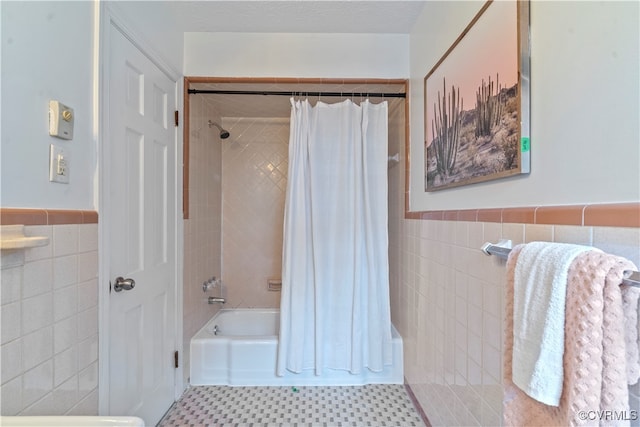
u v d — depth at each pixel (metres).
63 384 0.98
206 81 2.01
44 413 0.91
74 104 1.04
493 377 1.05
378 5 1.73
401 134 2.12
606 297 0.54
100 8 1.17
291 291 2.02
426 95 1.68
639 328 0.58
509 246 0.94
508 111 0.97
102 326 1.17
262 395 1.93
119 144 1.31
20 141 0.85
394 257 2.28
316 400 1.88
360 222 2.00
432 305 1.57
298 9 1.78
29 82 0.88
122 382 1.33
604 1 0.68
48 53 0.94
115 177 1.28
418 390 1.78
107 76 1.21
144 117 1.52
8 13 0.82
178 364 1.89
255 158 2.91
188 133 2.01
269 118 2.90
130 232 1.39
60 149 0.98
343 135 2.01
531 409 0.69
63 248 0.98
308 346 2.05
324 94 2.06
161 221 1.70
